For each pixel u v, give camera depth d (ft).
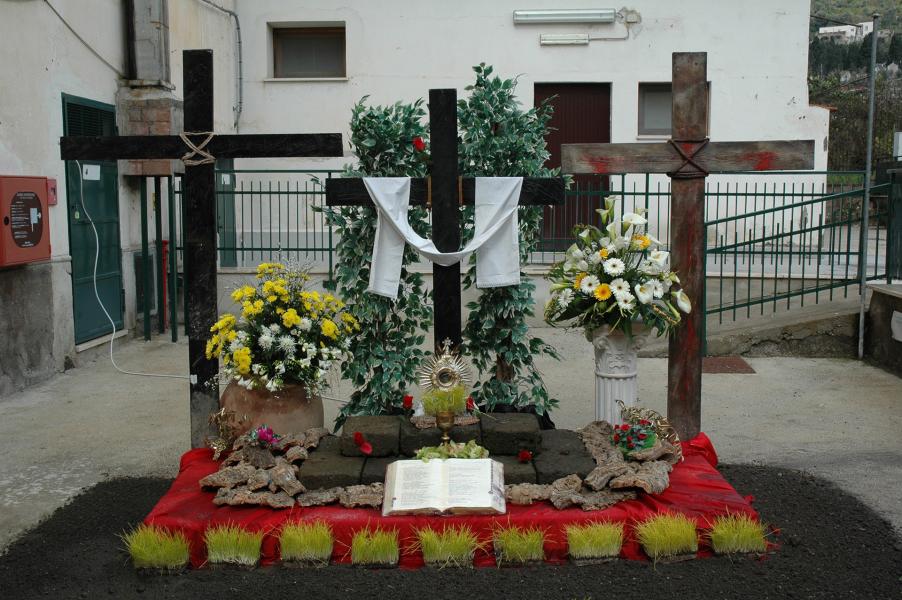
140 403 23.94
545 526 13.79
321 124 40.34
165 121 31.01
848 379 26.18
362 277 18.33
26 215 23.82
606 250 17.01
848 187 52.60
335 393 24.80
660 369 27.48
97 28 29.35
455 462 14.47
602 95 40.60
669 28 39.55
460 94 40.11
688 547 13.67
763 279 29.81
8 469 18.65
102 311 29.78
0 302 23.90
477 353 18.90
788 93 39.60
